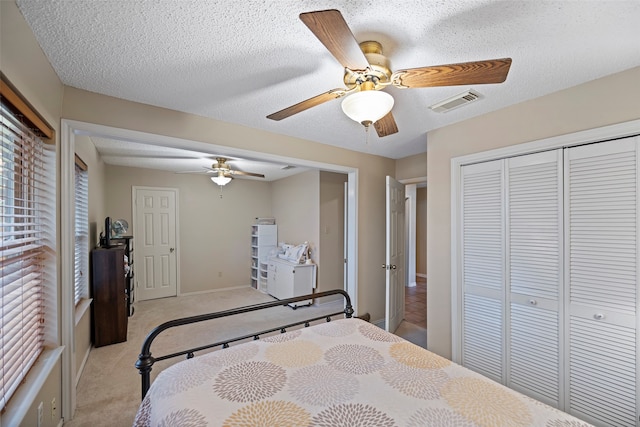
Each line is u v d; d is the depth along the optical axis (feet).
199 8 3.76
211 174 16.99
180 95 6.46
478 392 3.79
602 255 5.65
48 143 5.57
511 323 6.97
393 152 11.74
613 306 5.50
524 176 6.79
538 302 6.51
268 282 17.10
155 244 16.17
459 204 8.05
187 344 10.27
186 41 4.50
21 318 4.66
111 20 3.99
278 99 6.66
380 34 4.29
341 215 16.15
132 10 3.79
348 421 3.23
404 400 3.61
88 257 9.57
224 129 8.13
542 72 5.44
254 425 3.16
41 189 5.48
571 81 5.79
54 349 5.60
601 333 5.63
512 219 6.99
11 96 3.76
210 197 17.99
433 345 8.63
